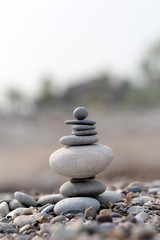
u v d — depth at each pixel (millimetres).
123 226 3207
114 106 44844
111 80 51438
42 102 50125
